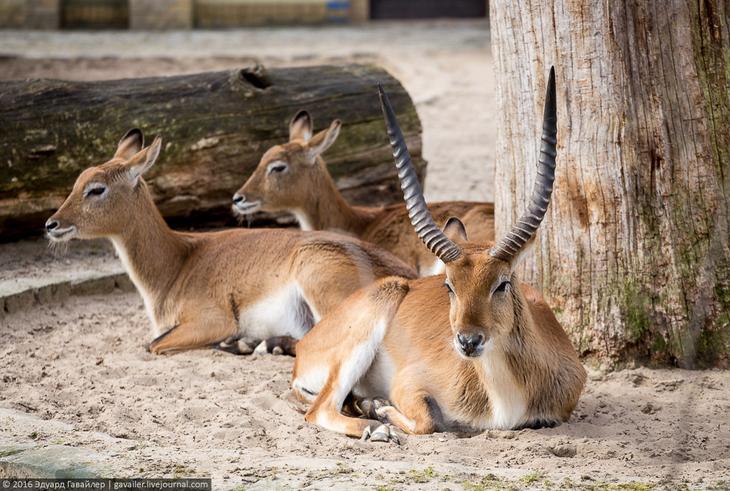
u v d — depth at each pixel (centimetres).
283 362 1261
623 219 1140
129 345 1323
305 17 5034
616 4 1114
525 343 974
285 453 954
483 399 997
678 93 1127
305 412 1083
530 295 1062
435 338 1034
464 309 920
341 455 948
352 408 1118
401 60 3931
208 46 4184
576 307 1170
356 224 1600
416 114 1745
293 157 1579
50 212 1584
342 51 4066
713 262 1137
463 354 915
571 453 941
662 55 1122
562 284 1175
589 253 1156
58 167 1567
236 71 1667
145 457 908
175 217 1656
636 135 1127
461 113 3055
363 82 1731
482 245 1000
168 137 1605
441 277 1096
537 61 1163
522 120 1189
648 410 1047
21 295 1409
